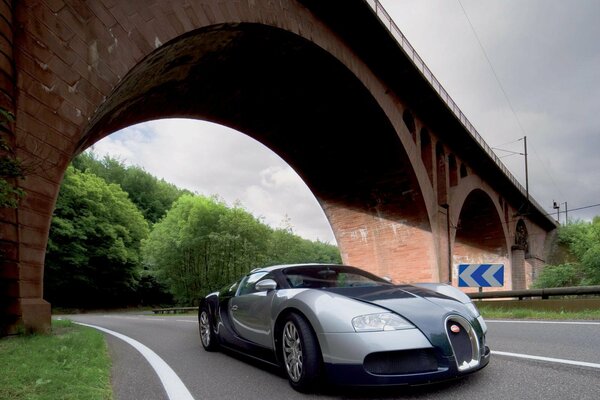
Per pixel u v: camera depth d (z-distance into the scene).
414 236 22.80
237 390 3.33
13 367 3.44
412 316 2.97
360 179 22.88
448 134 25.09
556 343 5.11
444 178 25.19
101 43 6.80
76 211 39.16
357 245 24.56
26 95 5.68
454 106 23.88
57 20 6.18
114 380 3.76
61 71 6.17
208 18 8.78
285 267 4.38
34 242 5.66
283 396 3.11
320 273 4.22
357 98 17.11
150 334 8.31
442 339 2.89
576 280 30.61
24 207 5.53
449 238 24.66
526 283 43.06
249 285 4.68
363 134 19.75
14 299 5.35
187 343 6.51
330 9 13.44
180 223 40.91
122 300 48.72
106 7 6.92
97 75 6.70
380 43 15.77
